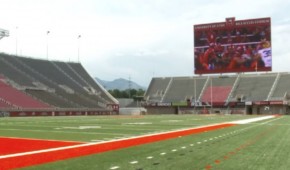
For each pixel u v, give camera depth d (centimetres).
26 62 7875
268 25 7238
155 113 8544
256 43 7338
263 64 7281
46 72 7962
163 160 970
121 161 951
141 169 841
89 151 1150
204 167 876
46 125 2775
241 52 7444
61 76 8181
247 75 8488
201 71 7744
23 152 1128
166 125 2788
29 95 6606
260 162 950
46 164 901
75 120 3841
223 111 7962
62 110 6600
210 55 7662
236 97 7906
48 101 6738
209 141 1484
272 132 2017
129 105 10319
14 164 900
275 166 893
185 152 1130
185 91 8606
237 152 1136
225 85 8412
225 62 7550
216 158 1011
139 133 1934
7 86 6519
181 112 8338
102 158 1000
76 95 7662
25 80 7106
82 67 9219
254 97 7756
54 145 1332
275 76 8212
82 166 875
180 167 873
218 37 7600
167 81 9150
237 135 1798
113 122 3331
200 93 8375
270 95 7669
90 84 8638
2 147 1270
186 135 1791
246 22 7388
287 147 1276
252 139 1580
